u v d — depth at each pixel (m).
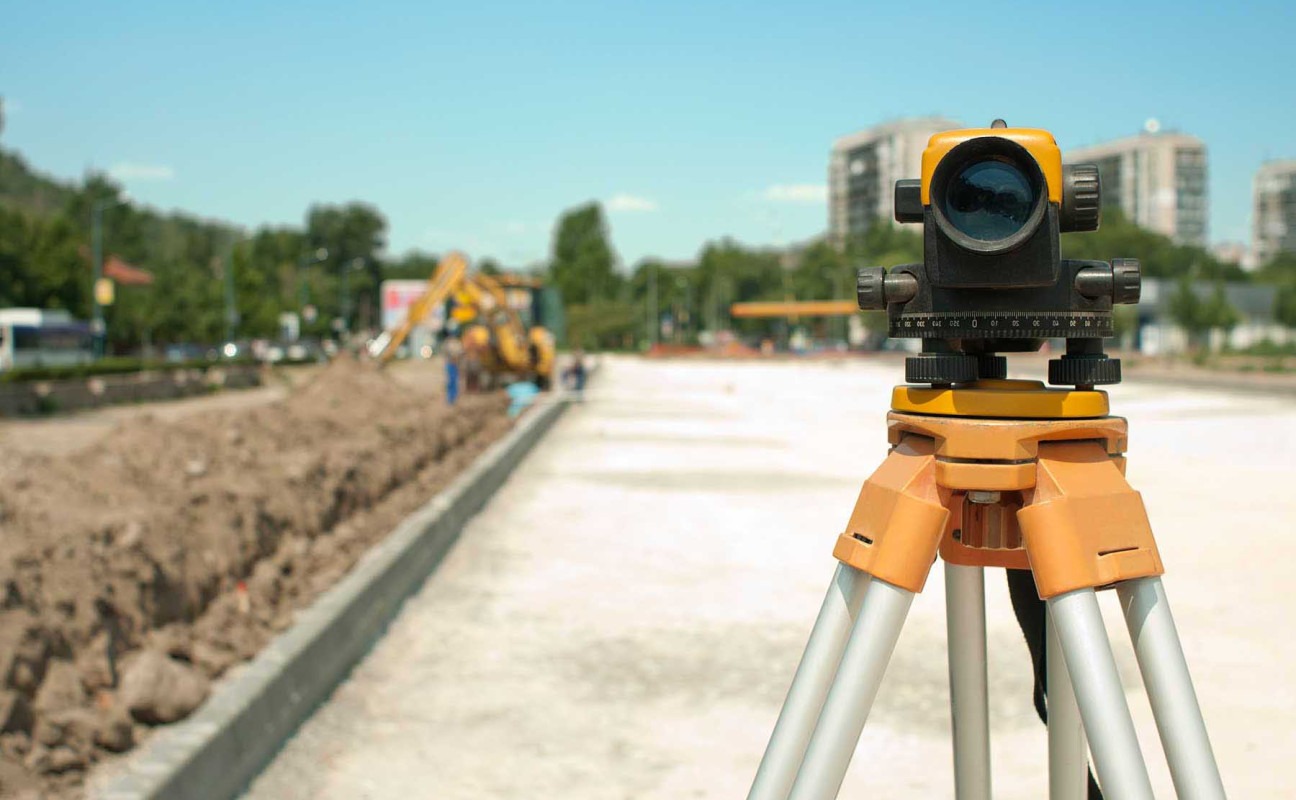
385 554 6.24
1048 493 1.50
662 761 3.82
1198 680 4.59
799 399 27.89
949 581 1.78
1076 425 1.53
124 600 4.18
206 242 136.50
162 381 30.00
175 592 4.59
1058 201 1.50
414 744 3.99
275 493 6.52
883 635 1.49
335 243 127.38
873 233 115.56
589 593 6.35
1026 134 1.52
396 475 9.68
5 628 3.48
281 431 9.63
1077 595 1.44
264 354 60.25
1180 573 6.61
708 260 120.44
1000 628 5.27
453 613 5.95
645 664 4.94
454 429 14.25
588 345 108.56
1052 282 1.50
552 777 3.68
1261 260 186.25
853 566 1.56
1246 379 34.59
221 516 5.58
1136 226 110.12
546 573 6.93
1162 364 49.44
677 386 35.62
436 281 23.80
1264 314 78.12
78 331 49.91
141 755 3.46
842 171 166.75
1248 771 3.64
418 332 64.44
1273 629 5.34
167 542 4.80
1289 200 182.75
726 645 5.23
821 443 15.98
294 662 4.27
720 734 4.07
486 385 27.44
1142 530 1.50
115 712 3.54
